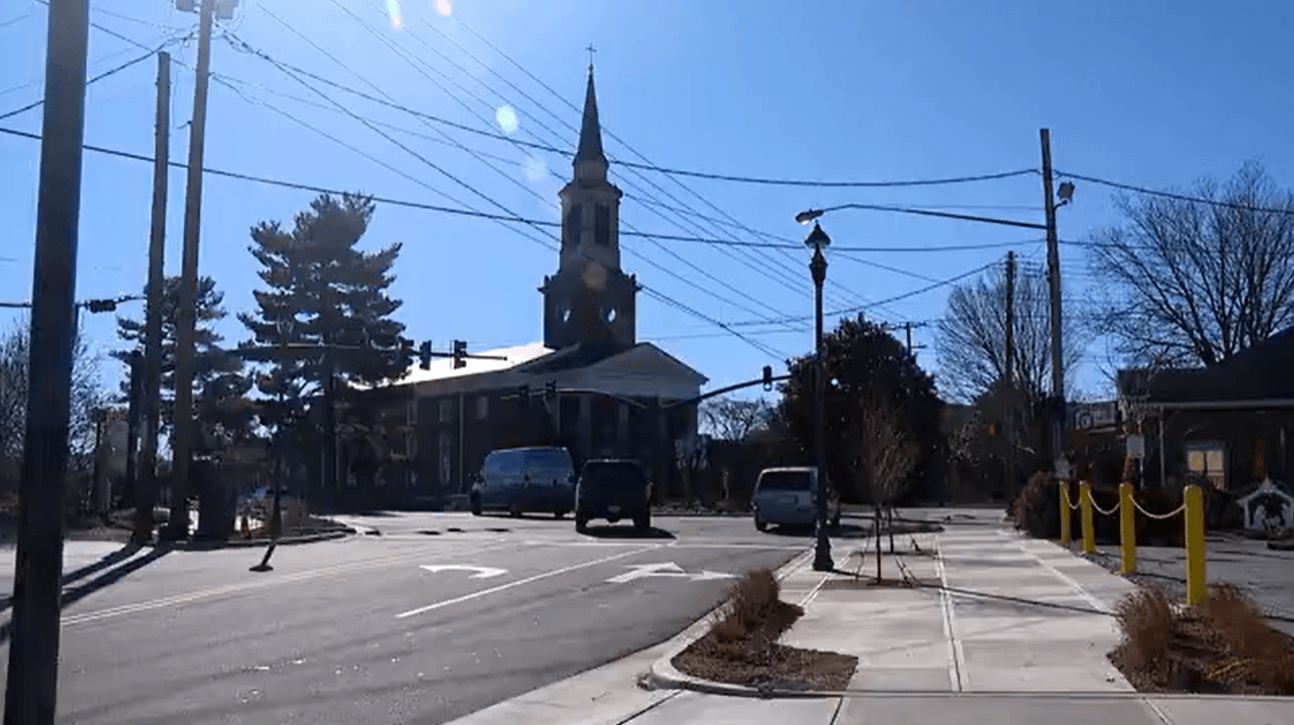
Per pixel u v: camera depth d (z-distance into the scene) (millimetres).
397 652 14336
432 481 84750
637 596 20219
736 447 73125
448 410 84812
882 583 20344
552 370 79125
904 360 66750
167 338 78750
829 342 65375
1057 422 32312
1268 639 11922
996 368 67000
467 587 21000
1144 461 39500
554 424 78812
